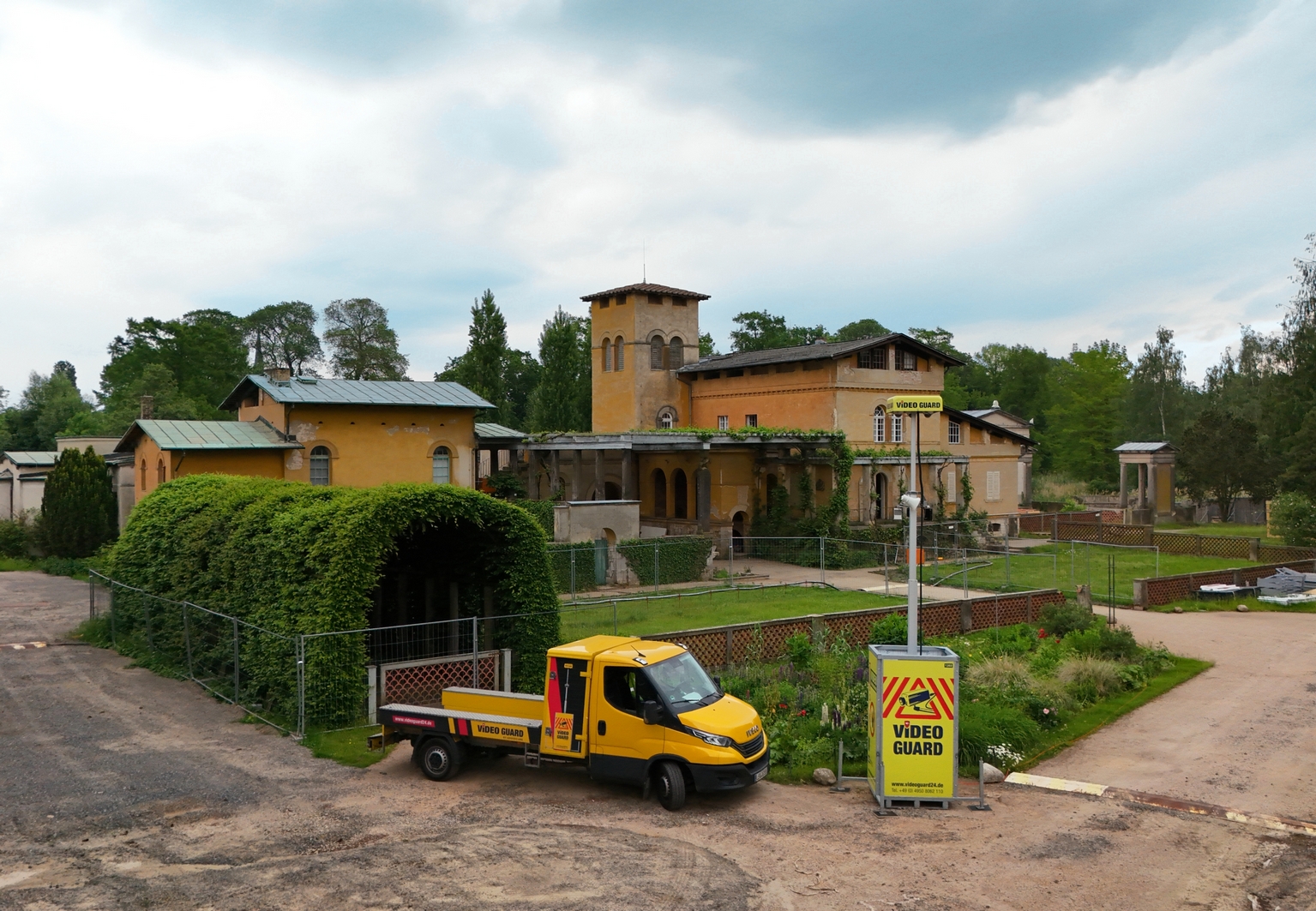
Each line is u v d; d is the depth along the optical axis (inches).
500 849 429.7
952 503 1862.7
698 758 487.8
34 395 4158.5
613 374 2057.1
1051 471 3727.9
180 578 815.1
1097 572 1453.0
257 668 678.5
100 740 597.6
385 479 1422.2
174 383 2950.3
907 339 1790.1
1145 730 657.6
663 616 1034.1
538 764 527.5
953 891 389.7
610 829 460.8
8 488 2009.1
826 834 458.0
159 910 360.5
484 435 1644.9
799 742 584.4
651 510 1902.1
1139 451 2345.0
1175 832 462.6
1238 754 598.2
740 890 387.9
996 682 717.3
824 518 1640.0
